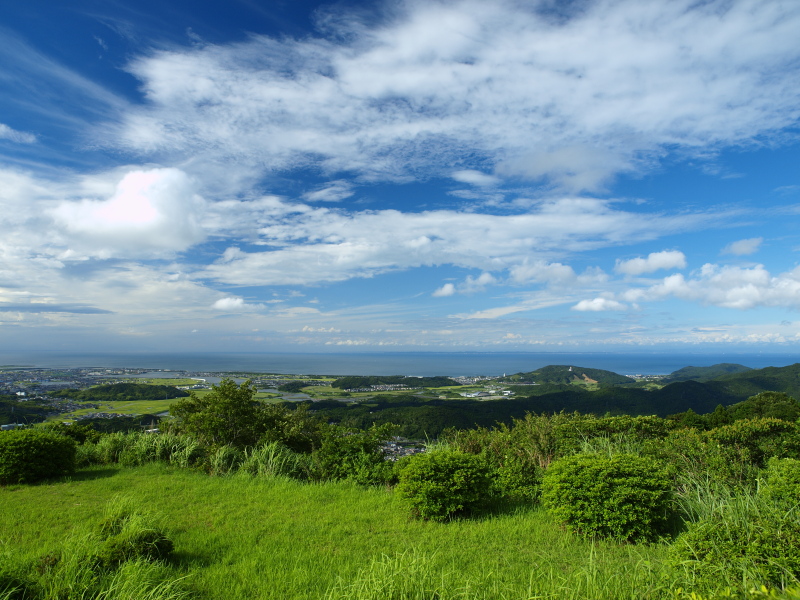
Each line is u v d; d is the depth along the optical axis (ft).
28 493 27.68
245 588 14.78
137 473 34.42
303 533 20.71
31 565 14.79
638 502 19.19
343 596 13.47
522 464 28.30
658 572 14.78
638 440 31.60
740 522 14.61
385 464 31.55
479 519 23.17
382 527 21.88
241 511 24.29
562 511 20.10
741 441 25.23
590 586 13.88
